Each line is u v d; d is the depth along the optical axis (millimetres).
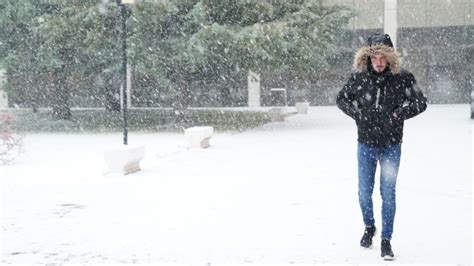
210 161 12227
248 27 20219
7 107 36594
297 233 6066
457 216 6742
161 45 21359
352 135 18172
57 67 23281
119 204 7766
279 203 7660
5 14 22156
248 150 14273
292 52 21750
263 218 6789
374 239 5797
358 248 5461
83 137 18922
